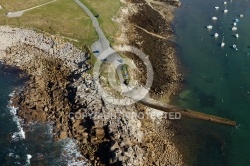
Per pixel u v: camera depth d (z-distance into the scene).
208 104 103.00
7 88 105.94
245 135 93.31
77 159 84.69
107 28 126.81
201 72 116.06
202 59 122.38
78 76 105.44
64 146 87.81
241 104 103.50
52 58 116.88
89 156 84.81
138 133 88.94
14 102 100.81
